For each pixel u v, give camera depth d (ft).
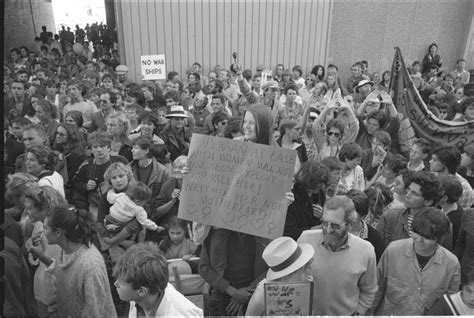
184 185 7.77
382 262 7.79
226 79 24.12
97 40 48.73
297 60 28.68
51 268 7.97
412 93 17.92
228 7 26.27
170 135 16.38
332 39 28.76
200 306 8.00
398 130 16.03
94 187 12.00
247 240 7.77
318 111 16.56
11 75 27.58
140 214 10.38
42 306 8.33
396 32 29.22
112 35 43.21
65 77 27.76
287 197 7.41
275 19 27.35
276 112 17.92
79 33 50.14
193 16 26.02
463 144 15.60
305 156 12.94
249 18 26.81
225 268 7.86
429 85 24.49
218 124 14.60
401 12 28.73
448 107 20.52
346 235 7.01
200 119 20.03
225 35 26.91
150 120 14.28
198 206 7.70
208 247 7.89
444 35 30.09
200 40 26.66
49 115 17.13
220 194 7.62
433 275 7.20
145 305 5.72
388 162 11.46
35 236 8.15
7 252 6.98
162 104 20.27
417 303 7.32
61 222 6.59
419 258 7.37
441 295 7.25
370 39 29.07
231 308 7.63
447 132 16.21
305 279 6.04
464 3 29.71
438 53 30.60
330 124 13.21
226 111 16.07
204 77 26.02
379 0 28.19
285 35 27.89
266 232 7.44
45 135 12.96
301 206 8.65
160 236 10.95
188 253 10.32
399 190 9.55
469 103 17.30
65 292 6.86
